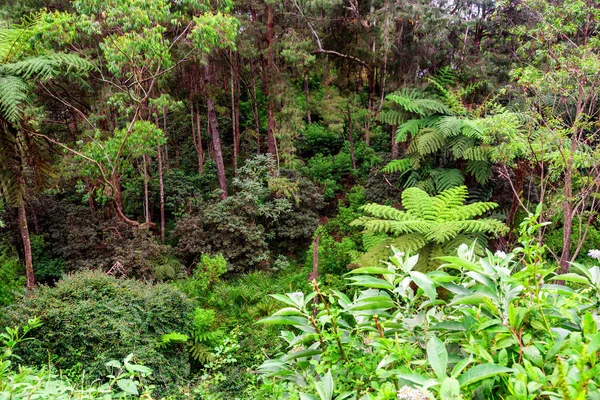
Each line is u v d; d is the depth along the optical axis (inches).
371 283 45.3
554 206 189.9
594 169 181.9
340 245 313.0
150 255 341.7
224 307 284.7
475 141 285.1
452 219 232.1
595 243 251.9
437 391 33.3
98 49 331.6
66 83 381.1
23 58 255.1
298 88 623.2
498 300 40.4
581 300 46.3
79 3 234.2
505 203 307.9
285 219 401.1
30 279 254.1
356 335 52.7
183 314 224.8
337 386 46.4
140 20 241.8
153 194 452.4
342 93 505.4
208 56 404.8
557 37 190.7
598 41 170.2
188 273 351.6
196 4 265.0
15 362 163.0
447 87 354.0
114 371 166.9
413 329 45.2
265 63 446.3
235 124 523.5
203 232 372.8
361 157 499.2
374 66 437.7
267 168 436.8
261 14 423.5
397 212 247.8
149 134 326.3
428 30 356.5
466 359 32.8
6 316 178.1
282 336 59.1
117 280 216.4
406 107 318.0
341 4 409.1
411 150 316.5
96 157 305.4
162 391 181.3
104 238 374.9
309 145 542.3
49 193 413.7
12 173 240.2
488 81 351.6
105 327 179.3
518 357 36.9
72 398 61.4
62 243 386.3
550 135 185.0
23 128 247.4
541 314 36.8
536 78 179.0
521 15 345.7
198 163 557.0
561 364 26.5
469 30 421.4
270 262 373.4
